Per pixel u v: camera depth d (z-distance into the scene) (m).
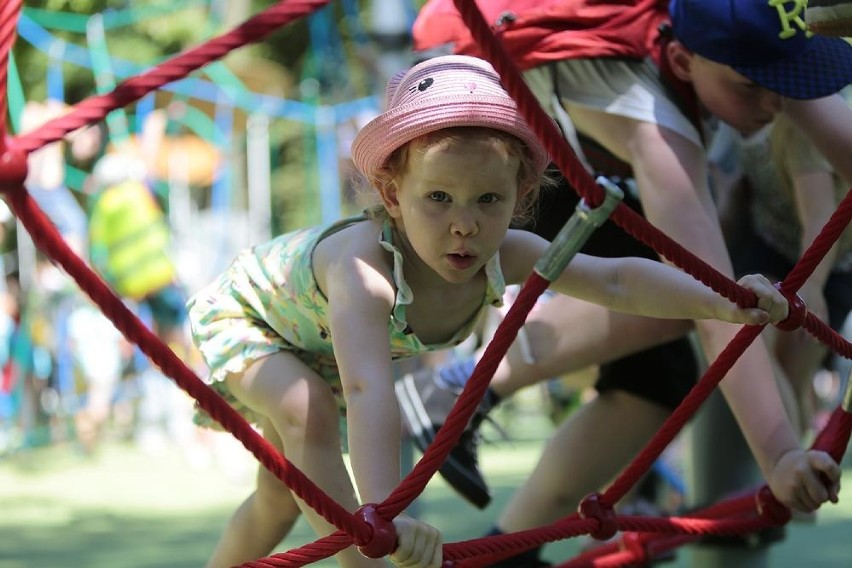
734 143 4.51
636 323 4.01
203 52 2.05
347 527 2.40
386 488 2.64
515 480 8.59
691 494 4.63
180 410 11.33
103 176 10.10
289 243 3.20
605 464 4.22
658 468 6.24
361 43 13.80
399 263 2.92
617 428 4.21
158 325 10.16
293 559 2.55
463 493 4.29
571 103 3.82
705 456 4.55
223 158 12.17
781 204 4.41
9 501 8.07
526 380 4.20
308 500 2.36
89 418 10.60
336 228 3.11
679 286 2.94
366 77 12.81
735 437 4.50
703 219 3.60
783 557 5.94
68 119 2.00
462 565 2.90
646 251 4.04
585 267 3.09
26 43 12.97
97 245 10.12
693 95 3.76
